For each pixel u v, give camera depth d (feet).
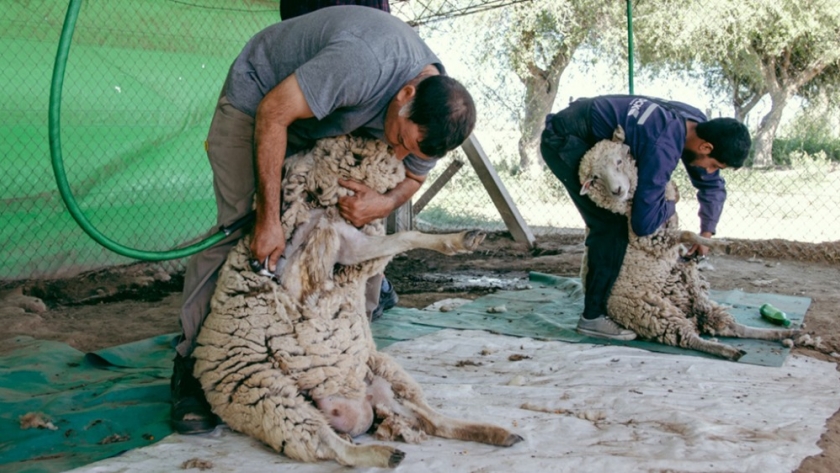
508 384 13.21
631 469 9.18
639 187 15.21
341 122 9.95
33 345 15.40
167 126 23.66
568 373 13.91
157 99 23.26
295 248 10.00
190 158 24.40
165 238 24.09
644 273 16.06
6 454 10.12
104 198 22.49
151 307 20.65
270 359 9.73
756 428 10.89
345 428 9.91
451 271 26.30
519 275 25.39
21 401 11.95
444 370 14.14
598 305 16.58
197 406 10.57
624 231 16.15
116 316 19.60
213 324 10.04
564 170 16.19
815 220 33.81
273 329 9.75
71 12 9.13
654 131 15.11
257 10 25.32
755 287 22.50
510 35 40.19
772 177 38.99
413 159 10.42
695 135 15.62
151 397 12.30
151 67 22.99
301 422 9.40
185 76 23.85
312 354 9.75
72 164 21.65
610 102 15.74
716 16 39.60
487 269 26.55
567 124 16.06
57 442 10.64
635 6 41.09
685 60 41.93
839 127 38.55
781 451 9.86
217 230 10.67
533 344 16.17
